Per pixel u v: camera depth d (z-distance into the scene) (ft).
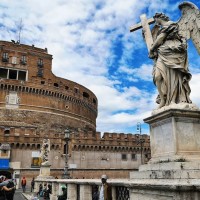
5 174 174.70
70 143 195.72
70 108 264.52
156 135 16.40
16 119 226.99
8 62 244.22
